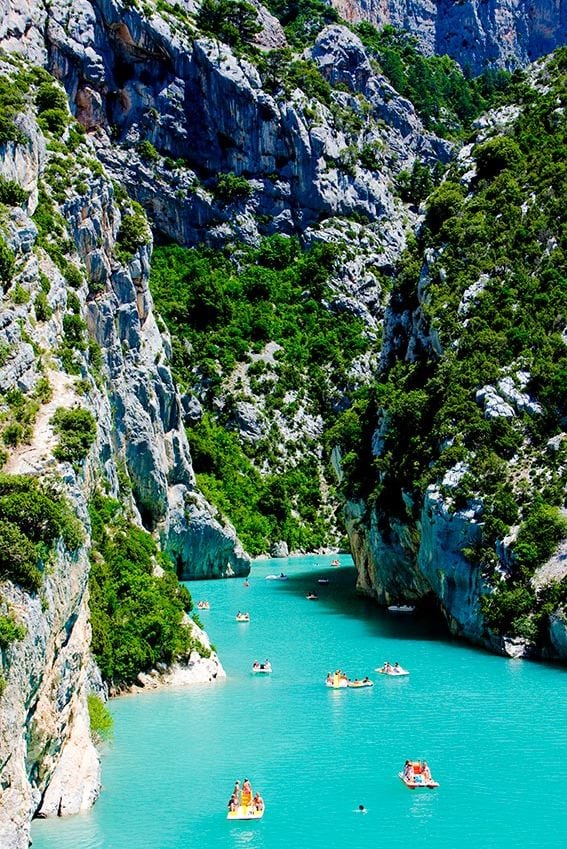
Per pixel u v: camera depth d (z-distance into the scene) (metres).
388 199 195.25
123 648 57.94
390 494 88.00
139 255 89.88
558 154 100.94
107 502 69.31
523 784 42.22
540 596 67.38
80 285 75.38
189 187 172.25
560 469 72.81
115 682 57.28
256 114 179.75
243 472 141.00
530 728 49.97
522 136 106.38
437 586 76.44
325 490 147.12
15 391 45.34
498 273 89.75
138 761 45.22
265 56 193.88
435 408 83.62
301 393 154.50
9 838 30.23
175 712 53.41
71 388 49.91
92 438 44.78
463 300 89.19
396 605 89.25
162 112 171.50
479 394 79.75
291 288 172.62
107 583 60.69
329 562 129.38
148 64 170.25
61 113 90.06
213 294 161.88
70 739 39.91
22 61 98.62
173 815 38.69
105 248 84.38
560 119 107.12
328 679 59.56
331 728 50.31
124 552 65.00
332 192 184.88
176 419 99.44
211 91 175.88
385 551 88.69
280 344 161.25
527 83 121.75
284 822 38.19
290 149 182.50
